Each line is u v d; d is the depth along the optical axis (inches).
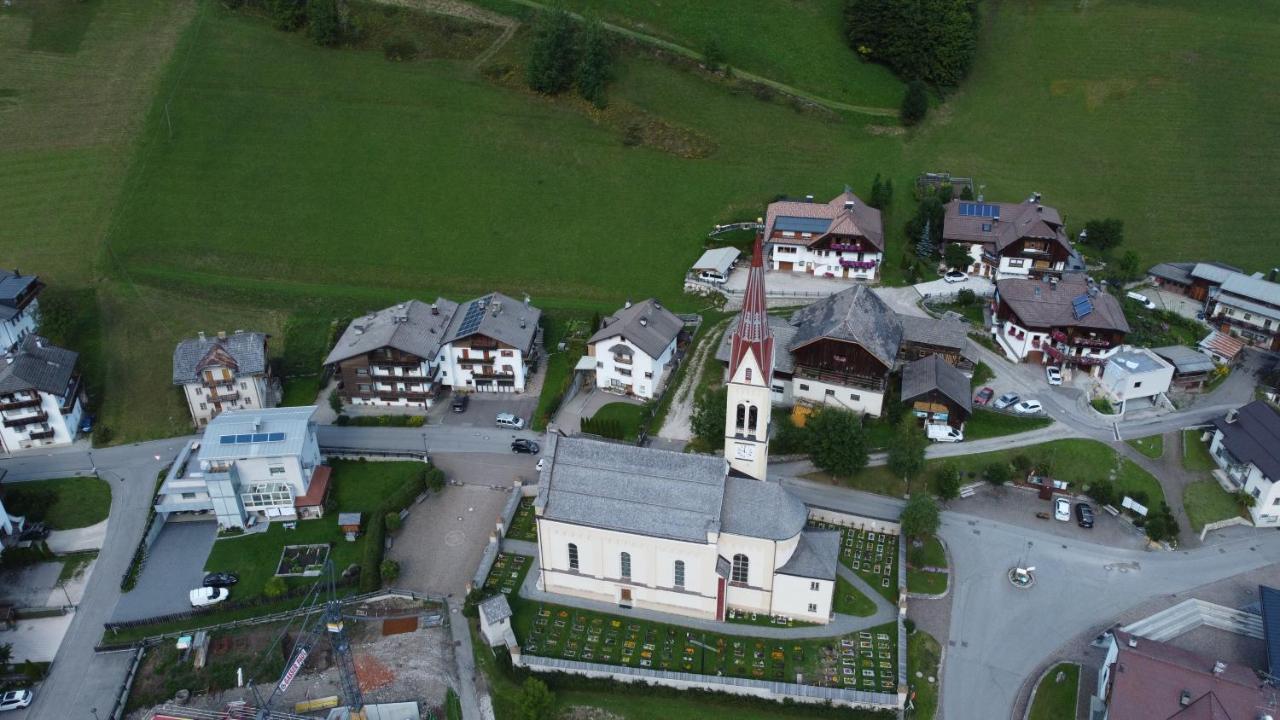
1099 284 5521.7
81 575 3878.0
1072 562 3914.9
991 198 6515.8
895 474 4261.8
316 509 4163.4
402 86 7126.0
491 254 6067.9
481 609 3447.3
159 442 4658.0
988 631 3592.5
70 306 5329.7
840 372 4522.6
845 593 3720.5
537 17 7386.8
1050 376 4859.7
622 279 5920.3
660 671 3344.0
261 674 3447.3
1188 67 7475.4
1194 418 4638.3
